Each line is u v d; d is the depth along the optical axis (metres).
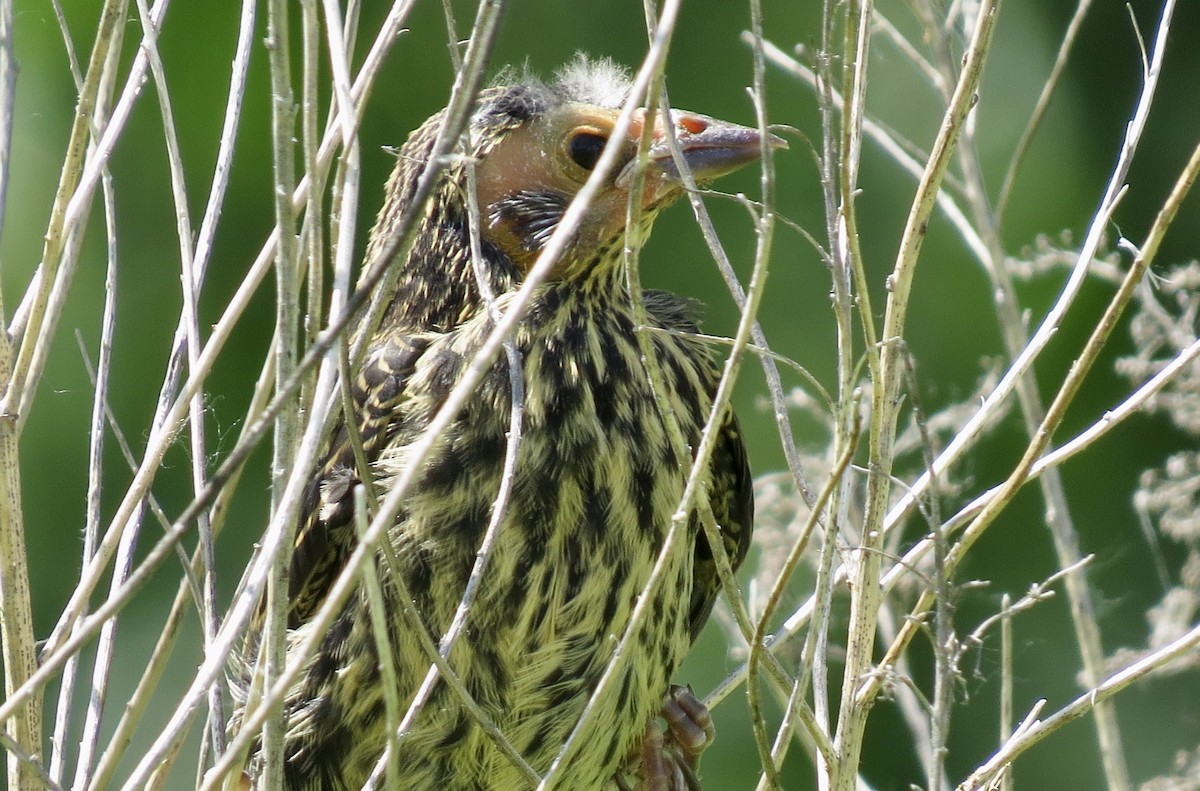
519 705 7.13
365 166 14.72
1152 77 6.52
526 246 7.40
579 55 9.41
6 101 6.36
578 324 7.31
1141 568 13.45
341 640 7.09
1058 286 14.27
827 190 5.79
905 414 11.22
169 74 14.36
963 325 14.36
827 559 5.64
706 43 15.84
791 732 5.61
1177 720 11.25
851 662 6.08
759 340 6.11
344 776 7.25
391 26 5.89
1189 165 5.47
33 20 14.34
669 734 8.09
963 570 13.71
